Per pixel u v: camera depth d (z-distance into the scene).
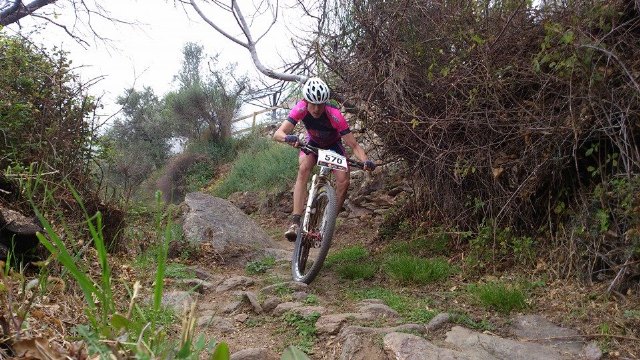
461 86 5.39
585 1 4.46
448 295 4.55
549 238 4.99
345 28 6.29
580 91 4.27
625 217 4.13
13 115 5.40
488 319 4.00
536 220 5.24
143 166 18.16
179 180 18.48
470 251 5.48
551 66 4.32
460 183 5.66
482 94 5.25
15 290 2.80
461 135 5.67
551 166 4.87
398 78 5.70
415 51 5.65
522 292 4.33
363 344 3.44
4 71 5.68
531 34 4.89
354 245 7.73
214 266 6.38
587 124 4.39
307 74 7.32
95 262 4.54
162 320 3.20
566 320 3.86
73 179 5.55
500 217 5.47
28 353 2.04
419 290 4.81
